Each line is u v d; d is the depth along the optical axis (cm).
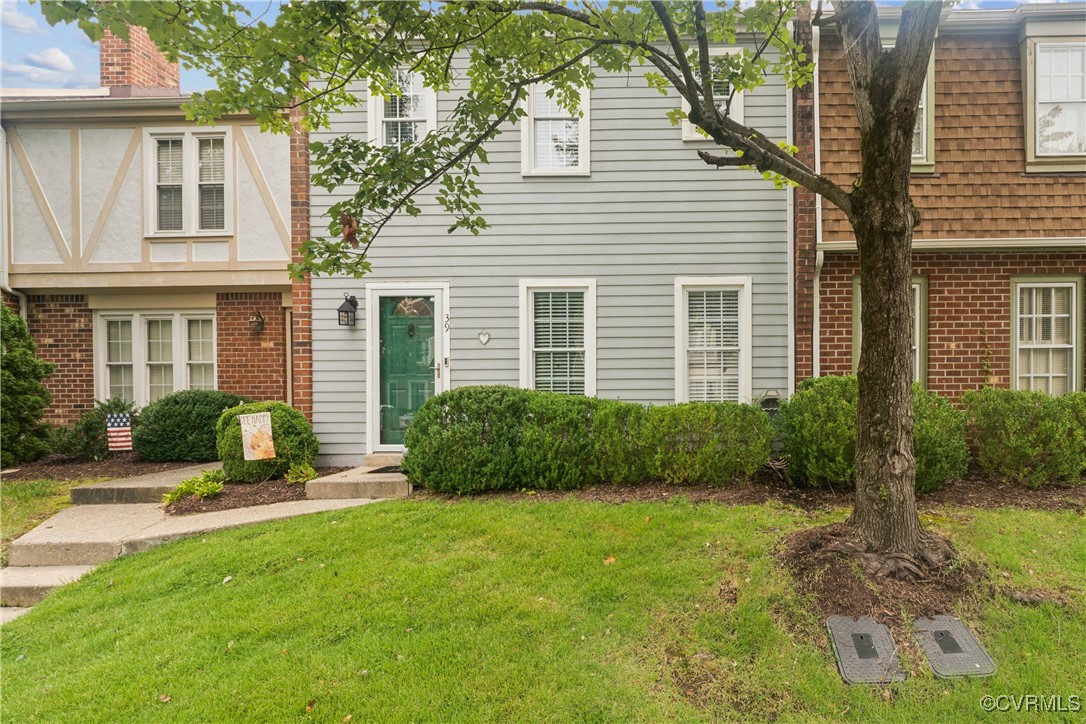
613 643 312
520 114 441
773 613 326
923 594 325
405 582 378
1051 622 311
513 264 728
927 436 524
